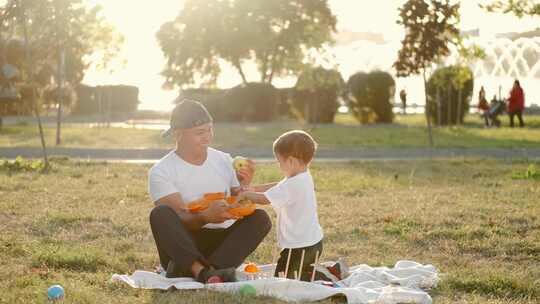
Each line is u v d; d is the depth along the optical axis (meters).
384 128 32.38
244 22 45.28
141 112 46.34
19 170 15.26
